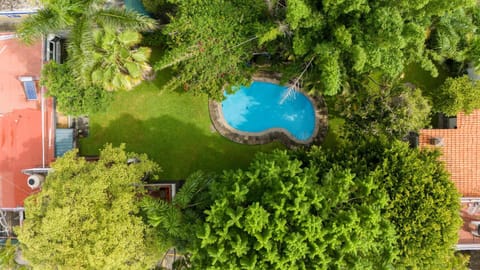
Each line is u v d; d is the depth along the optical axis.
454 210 17.81
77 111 20.84
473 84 20.64
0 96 22.84
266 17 19.33
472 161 20.92
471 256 22.47
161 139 23.83
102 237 16.94
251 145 23.70
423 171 18.02
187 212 17.28
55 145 22.81
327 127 23.42
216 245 14.90
